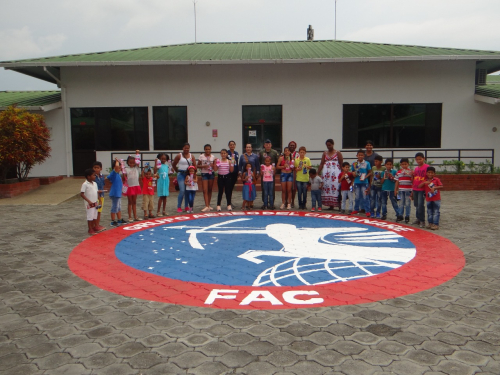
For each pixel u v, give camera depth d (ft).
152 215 33.58
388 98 57.00
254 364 11.33
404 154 57.77
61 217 34.01
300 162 36.58
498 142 57.21
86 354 11.94
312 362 11.41
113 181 30.35
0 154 43.57
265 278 18.62
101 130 58.03
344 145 57.82
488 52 57.11
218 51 61.72
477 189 49.52
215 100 57.36
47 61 54.49
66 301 15.98
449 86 56.70
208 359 11.60
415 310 14.85
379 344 12.38
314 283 17.88
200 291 17.02
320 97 57.16
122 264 20.93
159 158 33.58
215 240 25.75
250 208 37.63
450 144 57.52
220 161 36.27
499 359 11.55
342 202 35.14
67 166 58.29
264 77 57.00
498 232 27.45
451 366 11.20
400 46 64.34
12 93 70.44
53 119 57.88
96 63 53.47
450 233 27.27
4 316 14.60
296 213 35.24
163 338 12.85
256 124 57.88
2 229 29.37
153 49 65.51
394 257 21.83
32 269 20.11
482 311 14.73
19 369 11.18
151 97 57.36
